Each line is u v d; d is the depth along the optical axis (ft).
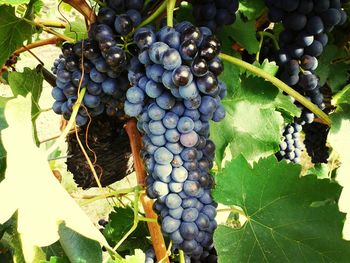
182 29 1.08
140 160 1.48
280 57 1.53
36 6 1.90
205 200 1.16
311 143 1.88
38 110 1.53
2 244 1.74
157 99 1.09
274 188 1.28
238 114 1.49
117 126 1.66
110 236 1.92
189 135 1.10
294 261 1.26
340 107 1.55
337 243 1.23
